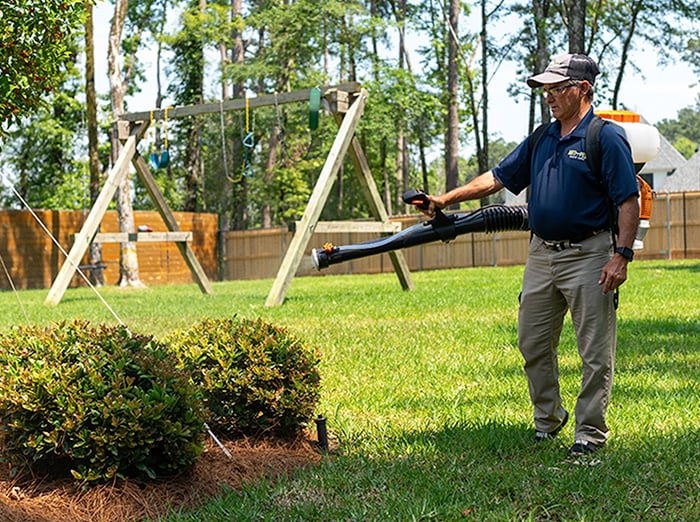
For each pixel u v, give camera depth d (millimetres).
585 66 4559
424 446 4883
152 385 4090
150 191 17578
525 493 3996
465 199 4961
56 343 4246
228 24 36000
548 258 4668
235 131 40094
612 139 4449
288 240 33344
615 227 4531
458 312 12016
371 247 5102
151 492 4020
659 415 5520
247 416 4930
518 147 4906
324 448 4902
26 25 6141
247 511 3857
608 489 3971
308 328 10695
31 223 28750
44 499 3914
